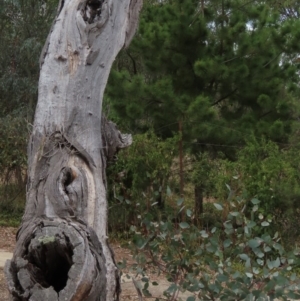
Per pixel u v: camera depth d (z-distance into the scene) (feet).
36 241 10.39
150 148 36.96
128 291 22.25
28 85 56.08
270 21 44.11
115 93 40.42
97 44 14.56
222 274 13.57
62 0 15.60
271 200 33.09
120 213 37.42
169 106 38.70
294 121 41.11
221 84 41.81
